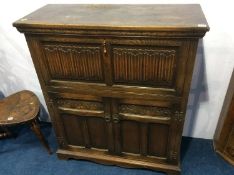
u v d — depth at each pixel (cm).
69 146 170
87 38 112
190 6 129
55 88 137
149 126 141
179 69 113
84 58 120
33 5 154
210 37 141
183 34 100
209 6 133
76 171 168
